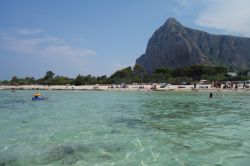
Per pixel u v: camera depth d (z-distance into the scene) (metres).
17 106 33.34
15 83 116.44
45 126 18.97
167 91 60.47
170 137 15.12
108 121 20.77
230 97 43.12
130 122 20.23
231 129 17.34
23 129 17.94
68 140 14.62
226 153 12.05
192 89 62.28
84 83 100.94
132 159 11.38
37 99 42.84
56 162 11.09
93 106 32.16
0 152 12.52
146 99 41.19
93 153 12.21
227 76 105.62
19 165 10.83
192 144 13.61
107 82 102.88
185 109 28.23
